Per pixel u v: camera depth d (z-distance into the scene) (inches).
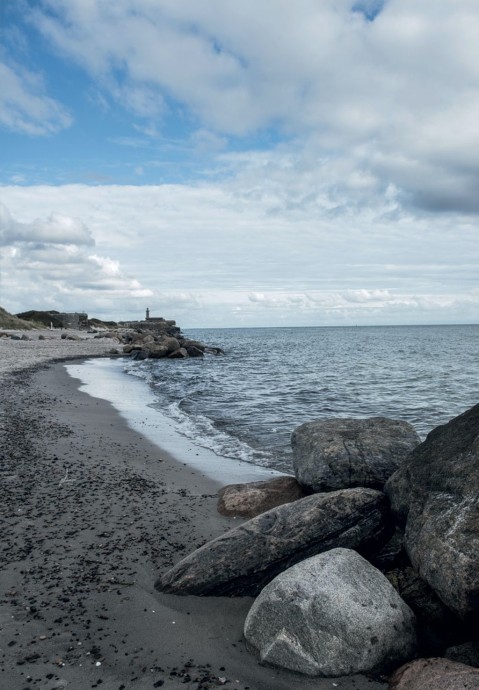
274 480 417.7
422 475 272.7
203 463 537.0
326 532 274.4
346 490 299.7
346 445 385.7
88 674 200.8
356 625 209.2
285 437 673.6
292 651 207.6
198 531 348.8
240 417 825.5
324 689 197.5
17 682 193.9
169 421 776.3
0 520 349.7
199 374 1588.3
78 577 277.1
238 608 253.6
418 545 235.0
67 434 626.5
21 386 1051.9
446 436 284.8
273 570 265.4
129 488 432.8
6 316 3973.9
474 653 209.6
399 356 2581.2
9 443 559.5
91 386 1181.7
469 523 220.8
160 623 239.0
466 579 204.4
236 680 201.5
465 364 2062.0
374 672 206.1
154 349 2271.2
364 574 231.8
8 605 246.4
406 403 1028.5
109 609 247.9
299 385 1304.1
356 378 1504.7
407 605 229.0
